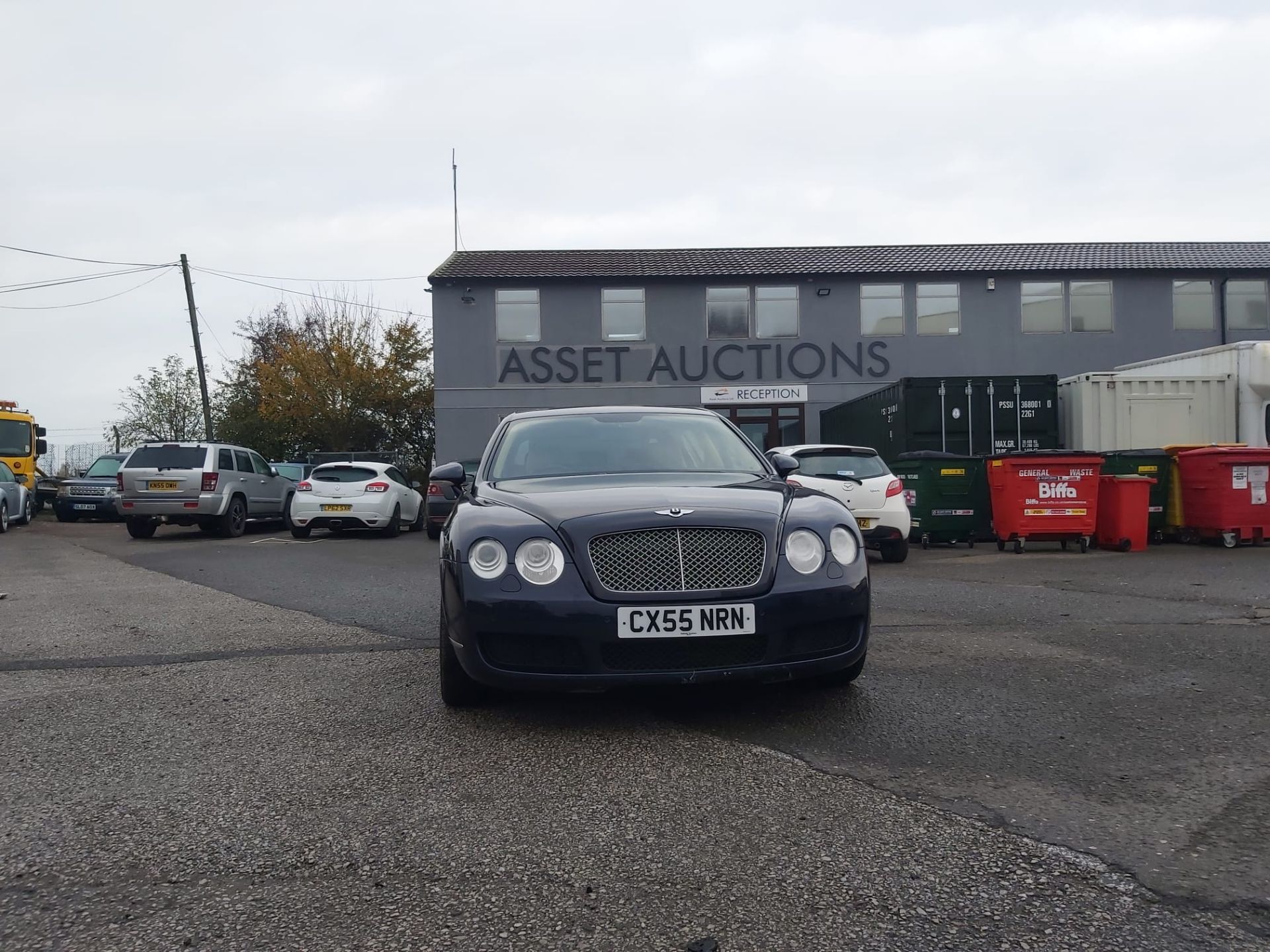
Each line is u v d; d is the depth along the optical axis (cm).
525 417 607
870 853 287
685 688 485
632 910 255
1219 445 1388
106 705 477
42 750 404
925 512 1309
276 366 3972
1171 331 2658
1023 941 235
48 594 909
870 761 371
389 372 3834
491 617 399
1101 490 1292
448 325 2650
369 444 3894
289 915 256
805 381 2667
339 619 732
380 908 259
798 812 321
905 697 464
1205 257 2716
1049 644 594
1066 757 372
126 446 4647
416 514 1909
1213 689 475
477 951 236
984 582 923
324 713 455
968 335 2661
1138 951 230
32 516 2525
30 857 295
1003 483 1253
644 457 545
